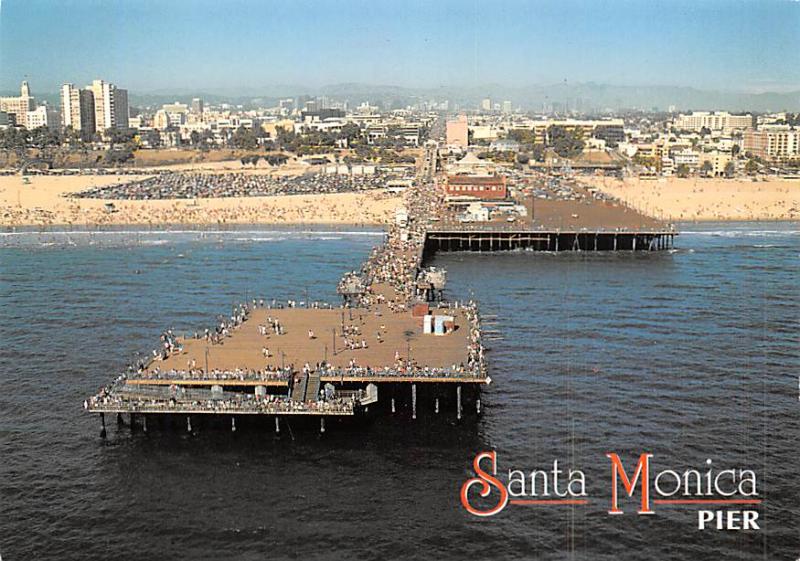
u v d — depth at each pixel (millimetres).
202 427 132125
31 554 101188
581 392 145125
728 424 132250
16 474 118375
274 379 134125
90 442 127625
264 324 166000
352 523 106438
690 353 166375
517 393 144750
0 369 158500
